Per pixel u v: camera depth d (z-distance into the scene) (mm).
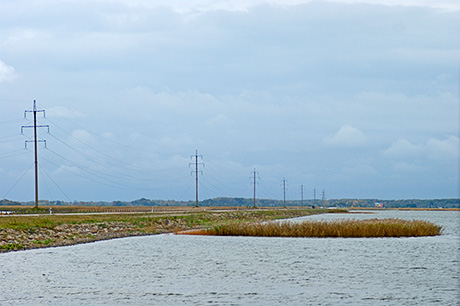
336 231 83250
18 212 116000
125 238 81562
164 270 52375
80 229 82500
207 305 38281
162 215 119500
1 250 62062
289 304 38688
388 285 45656
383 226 83875
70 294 41344
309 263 57469
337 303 39156
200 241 77688
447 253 65312
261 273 51156
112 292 42188
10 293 41438
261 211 174875
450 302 39594
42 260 56781
